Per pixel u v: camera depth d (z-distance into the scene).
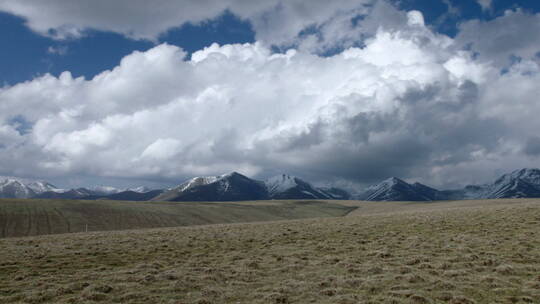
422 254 28.27
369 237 37.75
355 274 23.45
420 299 17.89
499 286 19.78
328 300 18.61
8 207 130.12
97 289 20.77
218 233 47.50
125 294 19.88
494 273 22.33
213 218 157.62
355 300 18.36
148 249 35.03
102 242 40.91
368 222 51.38
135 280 22.98
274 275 24.08
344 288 20.62
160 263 28.22
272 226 54.66
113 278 23.41
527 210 50.84
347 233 41.31
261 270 25.41
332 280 22.17
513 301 17.47
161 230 58.19
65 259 30.56
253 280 22.97
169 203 182.62
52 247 37.72
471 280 21.08
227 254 31.77
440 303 17.66
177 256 31.48
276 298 18.88
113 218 134.75
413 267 24.55
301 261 27.73
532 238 31.75
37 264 28.58
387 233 39.19
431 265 24.53
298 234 42.56
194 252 33.25
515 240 31.45
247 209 191.62
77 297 19.45
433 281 20.75
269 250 33.06
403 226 44.16
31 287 22.02
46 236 53.25
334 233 41.91
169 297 19.66
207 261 28.91
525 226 37.94
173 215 151.38
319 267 25.72
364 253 29.84
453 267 23.98
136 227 127.62
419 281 21.17
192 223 143.00
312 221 61.28
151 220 139.25
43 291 20.80
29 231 110.69
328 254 30.27
